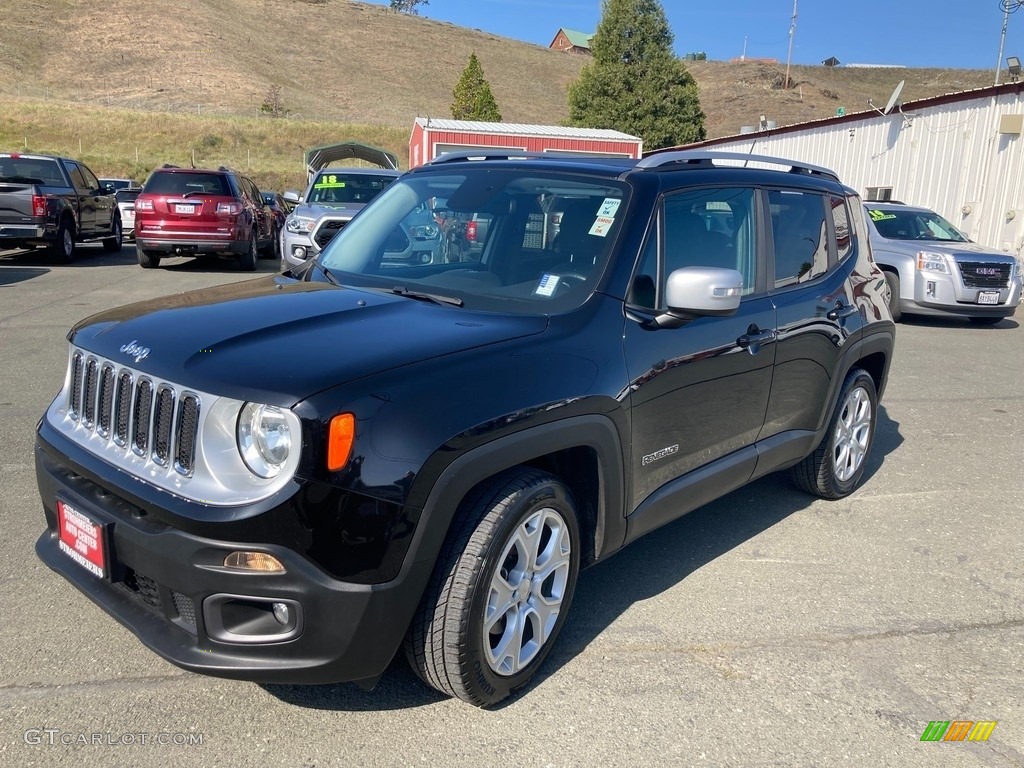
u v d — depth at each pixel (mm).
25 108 53688
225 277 14273
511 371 2744
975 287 11406
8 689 2828
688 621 3518
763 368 3875
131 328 2896
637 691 3006
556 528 2957
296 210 12312
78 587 2795
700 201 3672
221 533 2342
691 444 3541
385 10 124562
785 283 4141
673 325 3258
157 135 52031
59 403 3131
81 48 83562
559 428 2812
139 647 3107
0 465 4836
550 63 114875
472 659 2666
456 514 2672
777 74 98438
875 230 12594
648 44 44656
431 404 2518
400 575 2467
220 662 2432
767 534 4469
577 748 2686
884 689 3092
